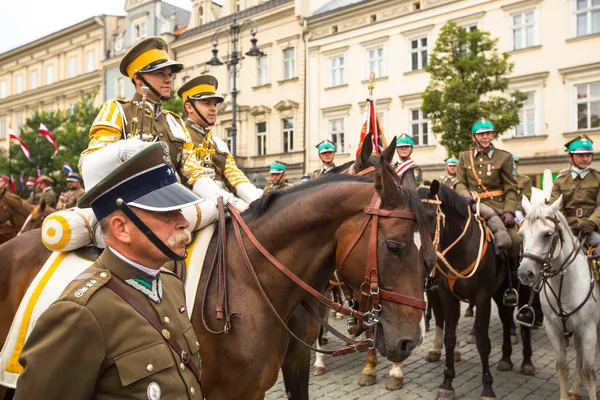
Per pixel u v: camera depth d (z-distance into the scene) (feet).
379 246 8.23
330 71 84.94
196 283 8.78
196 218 8.93
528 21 66.18
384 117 78.43
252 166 95.40
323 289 9.78
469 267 16.98
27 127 103.96
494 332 27.30
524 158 65.98
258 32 94.38
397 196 8.37
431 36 73.05
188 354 5.46
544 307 16.56
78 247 8.89
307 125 87.35
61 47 132.46
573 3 62.69
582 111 62.49
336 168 12.95
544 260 15.81
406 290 8.13
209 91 13.83
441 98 53.62
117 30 123.95
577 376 16.98
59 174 86.89
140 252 5.23
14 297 9.53
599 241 17.69
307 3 88.12
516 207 19.62
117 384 4.81
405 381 19.38
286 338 9.44
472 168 20.80
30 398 4.50
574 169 19.33
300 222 8.91
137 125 9.60
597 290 16.48
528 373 19.98
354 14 81.10
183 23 122.21
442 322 21.76
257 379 8.60
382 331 8.21
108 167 7.09
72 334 4.66
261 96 94.53
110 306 4.91
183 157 10.25
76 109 90.68
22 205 22.76
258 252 9.04
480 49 53.88
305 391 11.73
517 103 55.77
